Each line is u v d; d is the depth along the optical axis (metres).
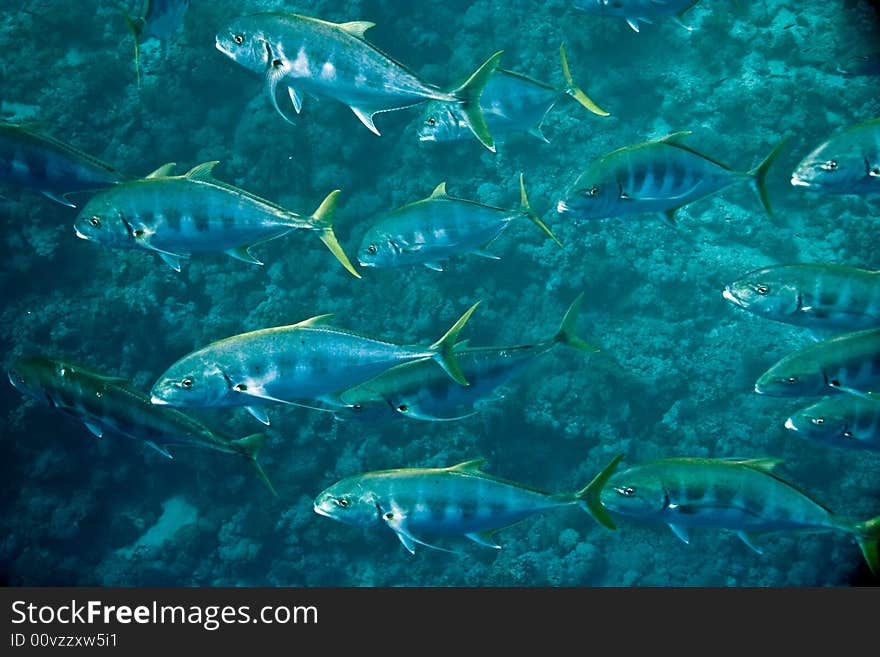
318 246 12.74
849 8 14.67
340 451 11.90
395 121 13.44
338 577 11.87
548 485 11.79
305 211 12.72
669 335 12.30
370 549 12.02
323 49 5.03
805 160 5.12
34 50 14.63
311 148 13.05
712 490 4.82
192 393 4.92
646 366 12.05
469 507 5.10
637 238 12.99
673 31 14.80
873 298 5.01
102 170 5.81
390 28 13.97
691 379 12.06
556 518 11.66
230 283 12.46
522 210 6.50
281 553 12.03
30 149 5.68
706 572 10.98
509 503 5.11
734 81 14.47
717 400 11.83
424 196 12.91
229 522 11.98
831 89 13.70
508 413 11.45
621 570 11.22
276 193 12.89
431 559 11.73
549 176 13.35
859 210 13.20
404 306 12.07
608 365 11.66
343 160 13.12
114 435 12.31
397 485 5.16
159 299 12.48
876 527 4.70
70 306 12.46
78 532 12.12
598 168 5.58
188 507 12.74
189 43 13.55
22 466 12.18
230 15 13.63
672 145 5.43
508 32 14.35
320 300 12.41
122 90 13.93
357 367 5.05
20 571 11.71
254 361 4.87
